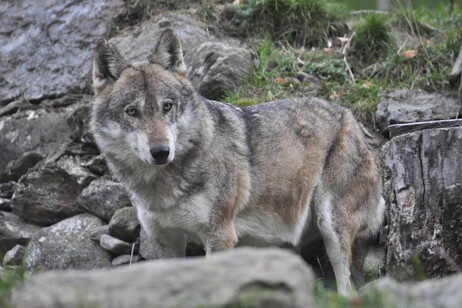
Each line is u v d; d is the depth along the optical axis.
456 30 15.54
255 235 10.36
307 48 15.97
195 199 9.46
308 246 11.55
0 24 16.59
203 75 13.93
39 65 15.83
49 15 16.22
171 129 9.12
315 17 16.23
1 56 16.25
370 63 15.34
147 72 9.44
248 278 5.03
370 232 10.99
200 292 5.04
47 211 13.18
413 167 9.95
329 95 13.85
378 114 13.04
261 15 16.22
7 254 12.80
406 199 9.96
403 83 14.15
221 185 9.62
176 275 5.17
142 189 9.66
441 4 19.08
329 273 11.47
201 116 9.55
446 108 13.01
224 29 16.05
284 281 4.98
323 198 10.58
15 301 5.21
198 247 11.62
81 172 12.95
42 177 13.19
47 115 14.70
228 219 9.74
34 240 12.54
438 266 9.52
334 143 10.76
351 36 15.85
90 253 12.16
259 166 10.15
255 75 14.27
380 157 12.35
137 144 9.09
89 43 15.71
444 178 9.68
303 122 10.67
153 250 11.55
